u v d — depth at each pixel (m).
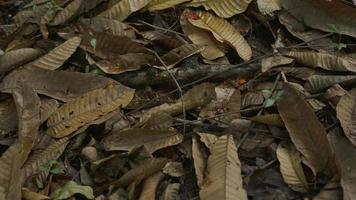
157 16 1.85
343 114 1.61
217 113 1.68
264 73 1.72
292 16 1.82
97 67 1.74
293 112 1.62
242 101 1.70
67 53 1.73
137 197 1.56
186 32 1.80
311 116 1.59
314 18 1.80
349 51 1.78
